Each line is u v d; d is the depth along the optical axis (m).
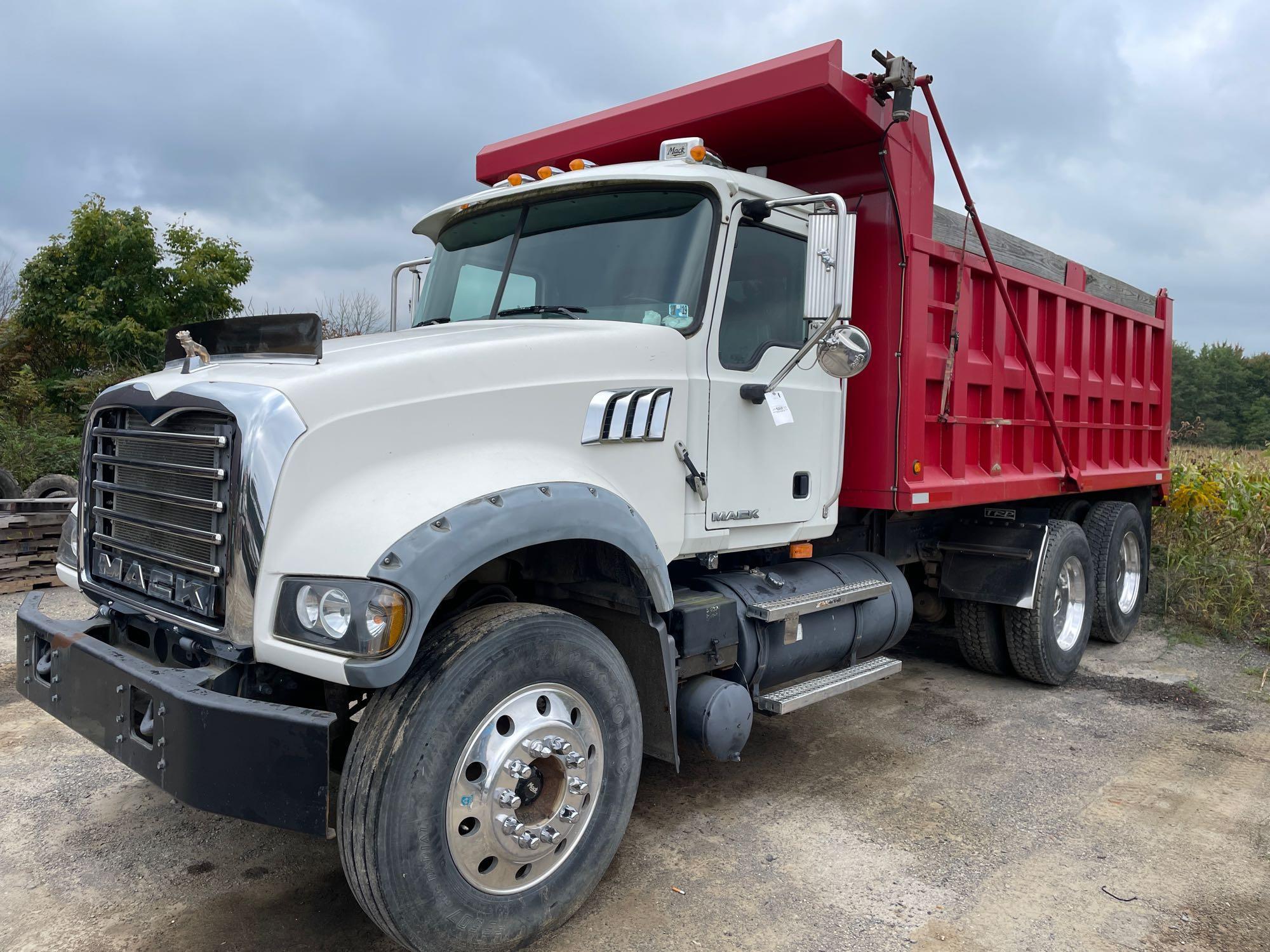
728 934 2.94
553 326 3.50
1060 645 5.75
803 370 4.17
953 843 3.60
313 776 2.33
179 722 2.46
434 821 2.49
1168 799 4.07
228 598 2.55
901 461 4.50
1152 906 3.16
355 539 2.48
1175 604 8.12
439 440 2.83
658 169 3.71
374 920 2.53
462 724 2.56
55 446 13.58
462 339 3.17
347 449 2.63
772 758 4.53
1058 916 3.08
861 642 4.47
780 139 4.52
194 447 2.73
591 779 2.95
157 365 16.86
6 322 17.59
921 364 4.59
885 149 4.40
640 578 3.18
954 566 5.78
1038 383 5.64
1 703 5.00
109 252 17.19
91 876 3.27
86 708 2.88
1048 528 5.65
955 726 5.05
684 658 3.52
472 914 2.61
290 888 3.21
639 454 3.37
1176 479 9.88
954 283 4.96
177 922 2.98
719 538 3.78
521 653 2.71
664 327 3.57
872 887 3.25
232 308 18.67
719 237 3.65
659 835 3.65
